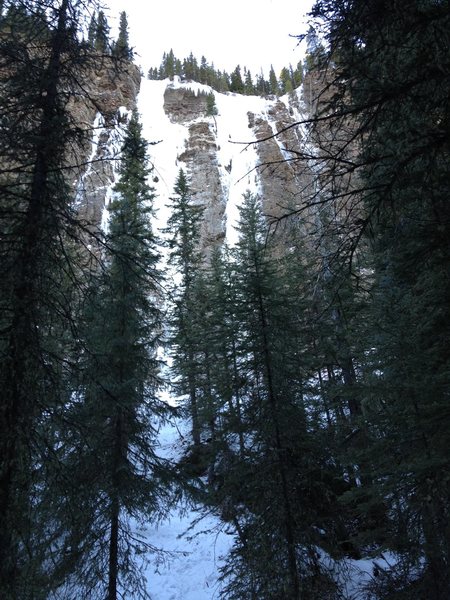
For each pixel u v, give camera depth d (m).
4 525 4.26
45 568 8.42
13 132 4.76
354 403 14.40
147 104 105.00
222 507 11.56
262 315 10.62
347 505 11.04
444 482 6.98
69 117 5.21
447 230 4.71
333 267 4.43
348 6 3.39
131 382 9.71
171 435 24.05
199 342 18.69
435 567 7.66
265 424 9.91
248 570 8.90
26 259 4.76
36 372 4.71
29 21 5.06
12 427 4.34
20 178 5.17
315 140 3.88
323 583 8.64
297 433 9.83
